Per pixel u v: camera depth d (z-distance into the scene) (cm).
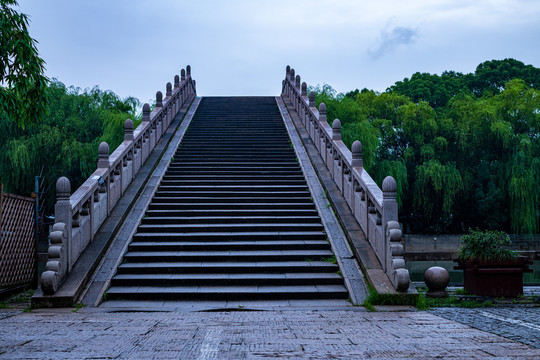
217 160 1431
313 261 854
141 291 740
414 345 412
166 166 1338
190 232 971
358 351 390
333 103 2491
